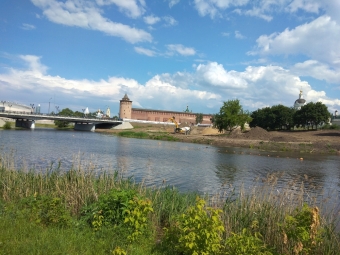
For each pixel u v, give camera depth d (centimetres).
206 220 666
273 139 6750
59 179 1352
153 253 723
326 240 846
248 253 667
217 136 8138
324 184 2234
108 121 11500
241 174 2538
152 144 5688
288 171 2823
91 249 679
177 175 2333
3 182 1253
